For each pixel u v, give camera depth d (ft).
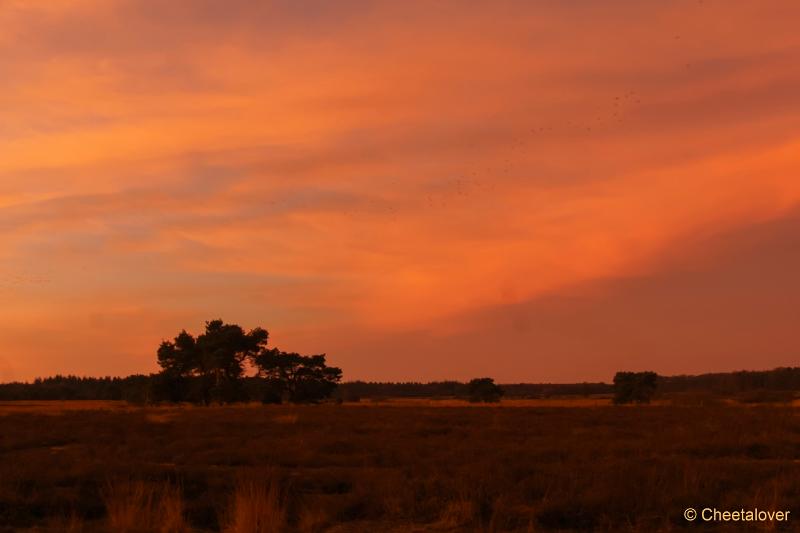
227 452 77.15
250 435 104.53
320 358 314.55
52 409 245.24
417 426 115.34
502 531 42.60
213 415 162.40
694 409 184.75
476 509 45.85
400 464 70.38
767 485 49.83
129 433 108.47
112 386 537.65
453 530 43.37
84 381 598.34
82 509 48.55
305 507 47.44
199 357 304.09
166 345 304.91
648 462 61.98
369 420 138.51
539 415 156.04
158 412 185.78
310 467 71.05
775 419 124.16
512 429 110.32
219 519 45.14
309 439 91.35
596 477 51.78
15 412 196.85
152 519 44.06
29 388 553.64
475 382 362.33
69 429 118.11
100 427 121.49
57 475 56.85
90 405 329.52
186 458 75.05
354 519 46.96
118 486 50.29
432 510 46.88
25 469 58.44
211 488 54.34
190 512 47.19
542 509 44.98
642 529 42.34
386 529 44.27
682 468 55.67
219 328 307.37
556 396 539.29
